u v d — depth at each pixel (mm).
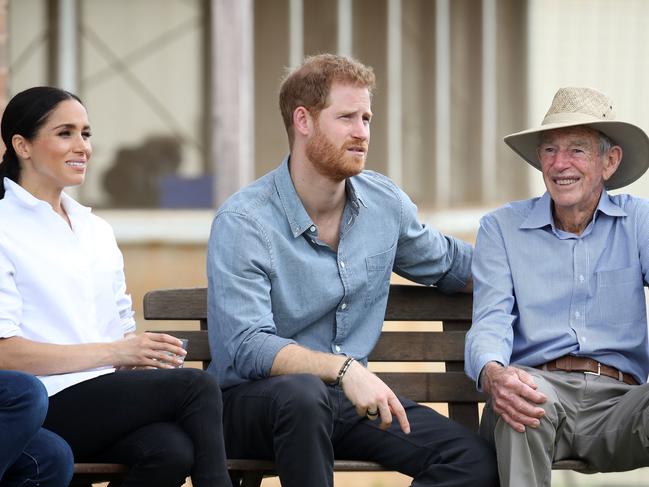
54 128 9195
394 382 10305
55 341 9055
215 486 8609
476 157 27562
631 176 10195
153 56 28484
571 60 25969
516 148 10352
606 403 9656
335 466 9391
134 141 28469
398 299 10438
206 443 8664
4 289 8867
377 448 9422
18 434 8180
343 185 9695
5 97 13609
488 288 9953
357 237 9711
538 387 9258
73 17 27297
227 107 18625
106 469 8750
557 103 9953
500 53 26859
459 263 10344
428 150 27500
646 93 25797
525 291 9953
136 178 28281
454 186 27625
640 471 16953
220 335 9312
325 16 26125
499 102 27109
